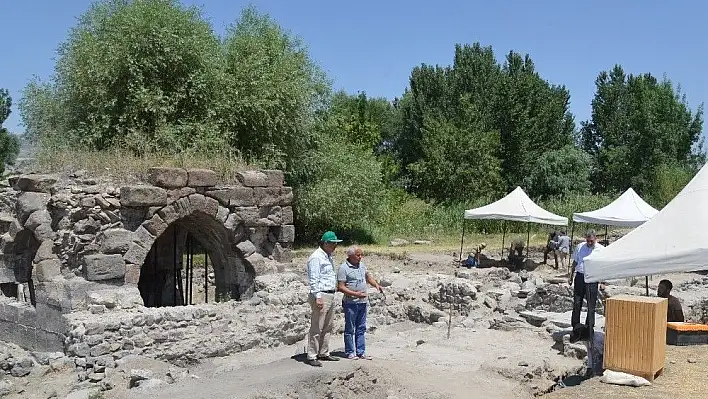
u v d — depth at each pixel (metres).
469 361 11.57
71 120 27.47
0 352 12.54
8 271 14.60
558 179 51.56
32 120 28.78
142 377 10.23
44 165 14.66
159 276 18.77
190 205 14.55
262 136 29.45
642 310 9.99
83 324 11.90
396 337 13.83
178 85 27.03
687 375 10.39
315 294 10.02
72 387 10.73
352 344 10.73
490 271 23.56
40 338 13.38
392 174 52.72
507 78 57.25
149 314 12.57
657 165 55.03
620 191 57.22
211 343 12.90
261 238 16.27
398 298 17.86
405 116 60.25
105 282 13.21
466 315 16.45
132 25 25.83
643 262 10.51
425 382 10.09
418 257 28.88
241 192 15.54
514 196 26.47
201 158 16.11
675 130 56.22
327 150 33.38
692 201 11.06
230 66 29.55
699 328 12.48
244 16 31.92
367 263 27.33
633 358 10.05
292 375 9.45
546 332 13.57
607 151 58.44
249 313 14.23
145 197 13.68
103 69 25.70
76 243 13.28
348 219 33.59
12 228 14.12
